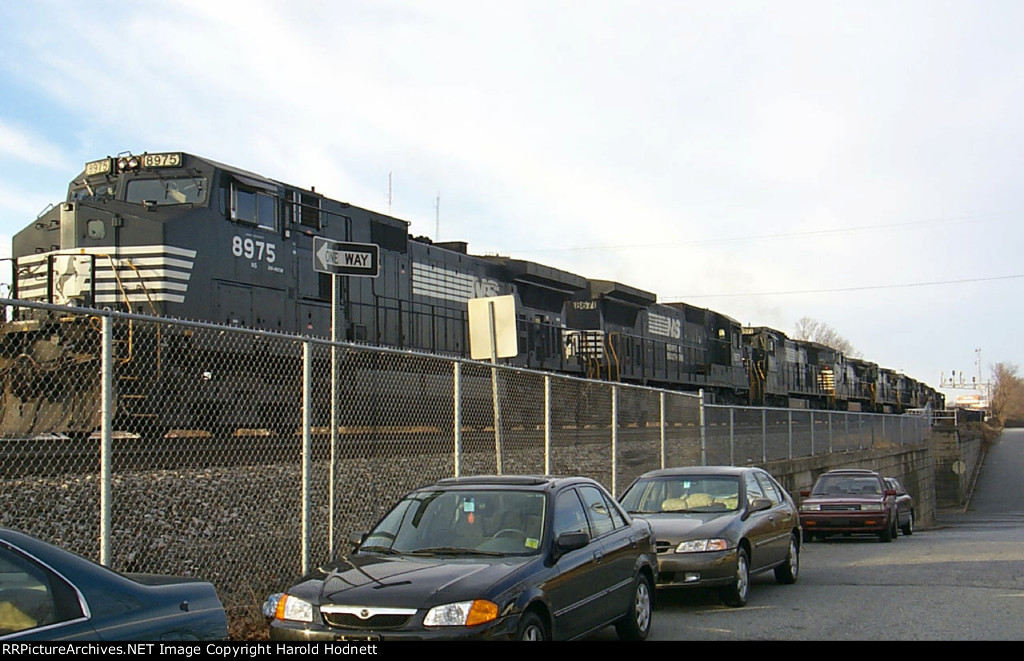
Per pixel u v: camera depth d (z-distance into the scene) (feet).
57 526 24.67
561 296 93.56
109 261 47.01
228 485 29.91
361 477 34.45
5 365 33.14
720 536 33.76
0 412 32.63
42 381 33.06
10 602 13.82
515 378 43.70
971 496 193.36
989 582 40.22
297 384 39.60
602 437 51.37
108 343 21.34
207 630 16.29
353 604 20.15
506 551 22.89
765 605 34.76
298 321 56.24
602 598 24.86
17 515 24.40
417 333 68.23
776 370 148.77
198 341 38.19
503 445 41.91
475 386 46.83
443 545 23.49
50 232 50.65
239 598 26.71
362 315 61.93
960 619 30.91
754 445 74.84
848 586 39.78
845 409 184.44
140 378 33.19
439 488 25.25
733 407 68.18
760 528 37.04
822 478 72.90
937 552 55.16
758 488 40.01
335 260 30.83
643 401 55.67
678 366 115.44
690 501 38.11
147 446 29.32
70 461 27.04
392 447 36.81
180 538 26.91
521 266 84.07
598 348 93.71
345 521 32.48
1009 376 615.16
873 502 66.90
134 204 49.03
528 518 23.76
